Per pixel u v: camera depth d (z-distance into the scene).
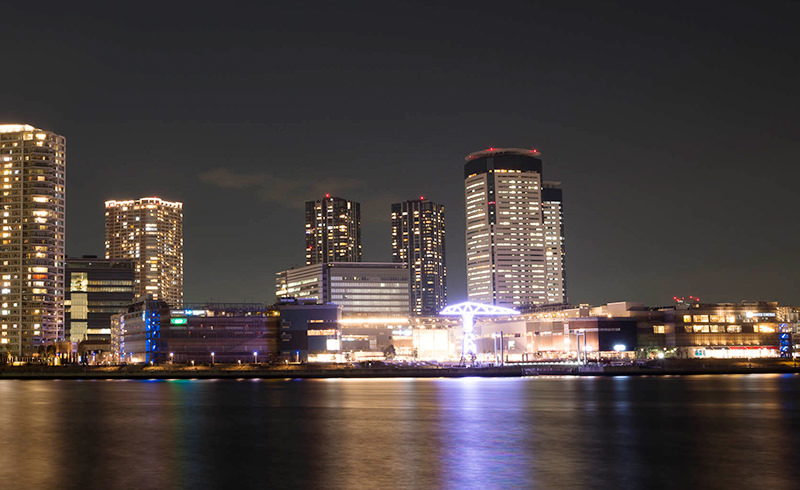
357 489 71.81
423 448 97.00
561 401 171.38
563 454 91.69
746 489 71.06
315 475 78.44
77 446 100.50
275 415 140.88
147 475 78.94
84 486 73.88
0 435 112.25
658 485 73.00
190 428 120.44
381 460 87.62
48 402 175.62
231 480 76.19
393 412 145.75
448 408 154.25
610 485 73.12
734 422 125.88
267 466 83.81
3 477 78.25
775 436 107.81
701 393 196.75
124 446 100.31
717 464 84.44
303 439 106.31
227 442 103.62
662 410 147.88
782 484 73.19
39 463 86.75
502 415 138.75
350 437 108.25
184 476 78.31
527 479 75.94
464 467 82.69
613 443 101.00
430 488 71.94
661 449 95.62
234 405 165.00
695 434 110.31
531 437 107.50
